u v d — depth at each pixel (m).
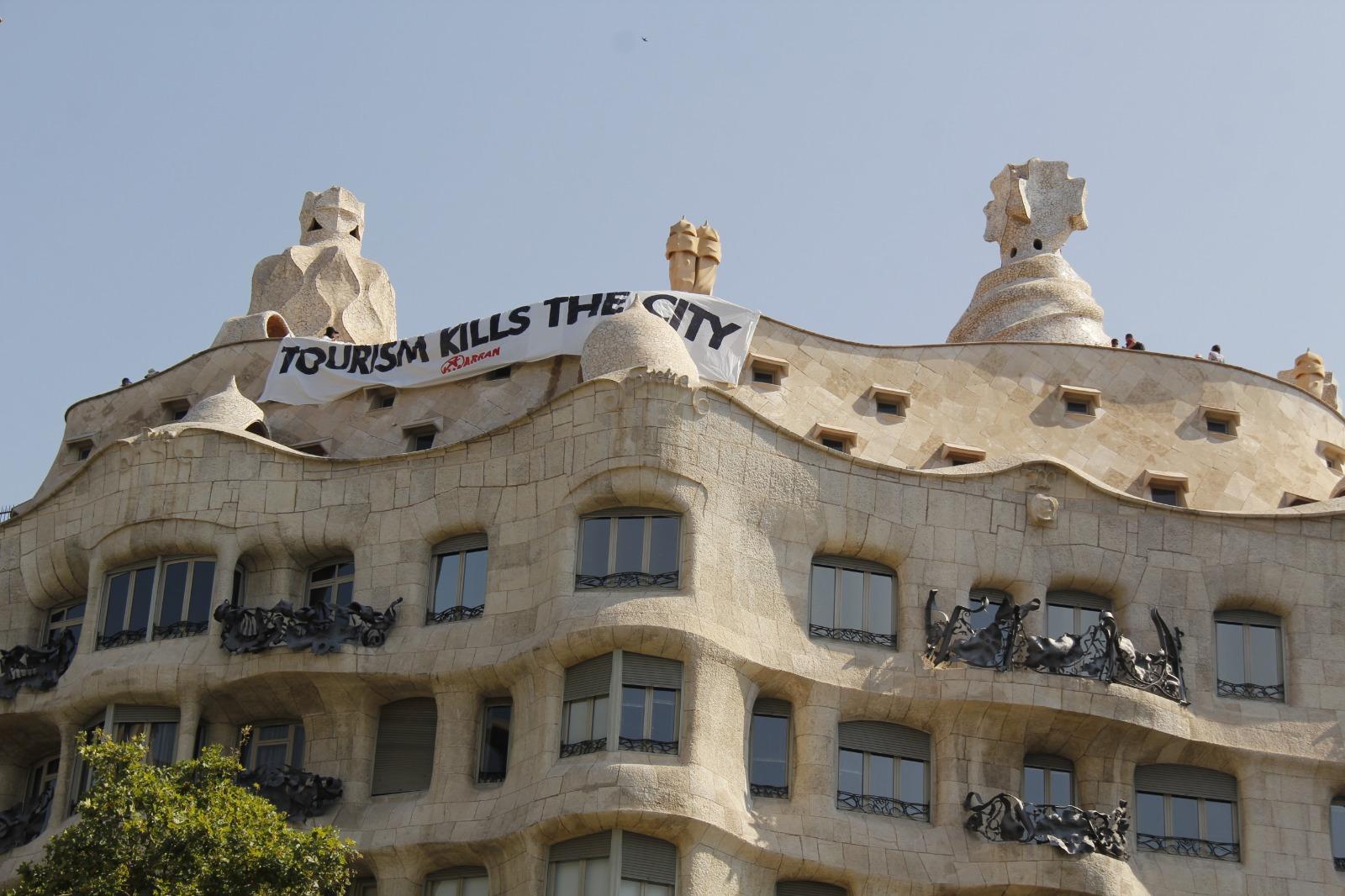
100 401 59.72
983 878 47.66
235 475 52.38
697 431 49.69
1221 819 50.53
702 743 46.91
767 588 49.59
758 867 47.12
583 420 50.12
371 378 56.34
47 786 52.56
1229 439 56.72
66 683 51.38
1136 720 49.38
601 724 47.12
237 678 49.97
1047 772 50.34
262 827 42.81
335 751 50.06
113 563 52.47
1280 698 51.72
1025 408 56.22
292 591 51.97
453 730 49.16
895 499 51.38
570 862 46.09
